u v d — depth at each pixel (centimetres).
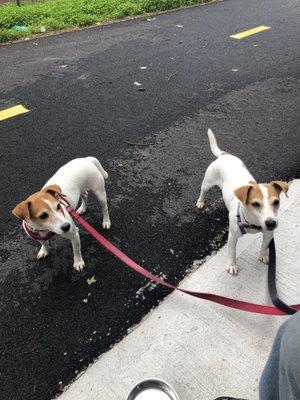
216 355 88
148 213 130
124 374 86
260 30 277
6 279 111
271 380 52
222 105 189
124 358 89
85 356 92
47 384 87
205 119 179
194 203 133
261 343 90
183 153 157
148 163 152
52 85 207
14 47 254
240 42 258
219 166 115
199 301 100
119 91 202
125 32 277
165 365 87
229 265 107
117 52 245
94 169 116
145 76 216
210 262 111
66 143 164
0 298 106
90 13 307
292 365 40
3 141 165
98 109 187
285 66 226
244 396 81
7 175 147
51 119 179
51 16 297
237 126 173
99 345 94
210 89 203
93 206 135
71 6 314
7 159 155
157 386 79
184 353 89
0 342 95
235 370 85
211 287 104
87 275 111
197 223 126
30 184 143
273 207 92
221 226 125
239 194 93
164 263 114
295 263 108
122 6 314
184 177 145
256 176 144
